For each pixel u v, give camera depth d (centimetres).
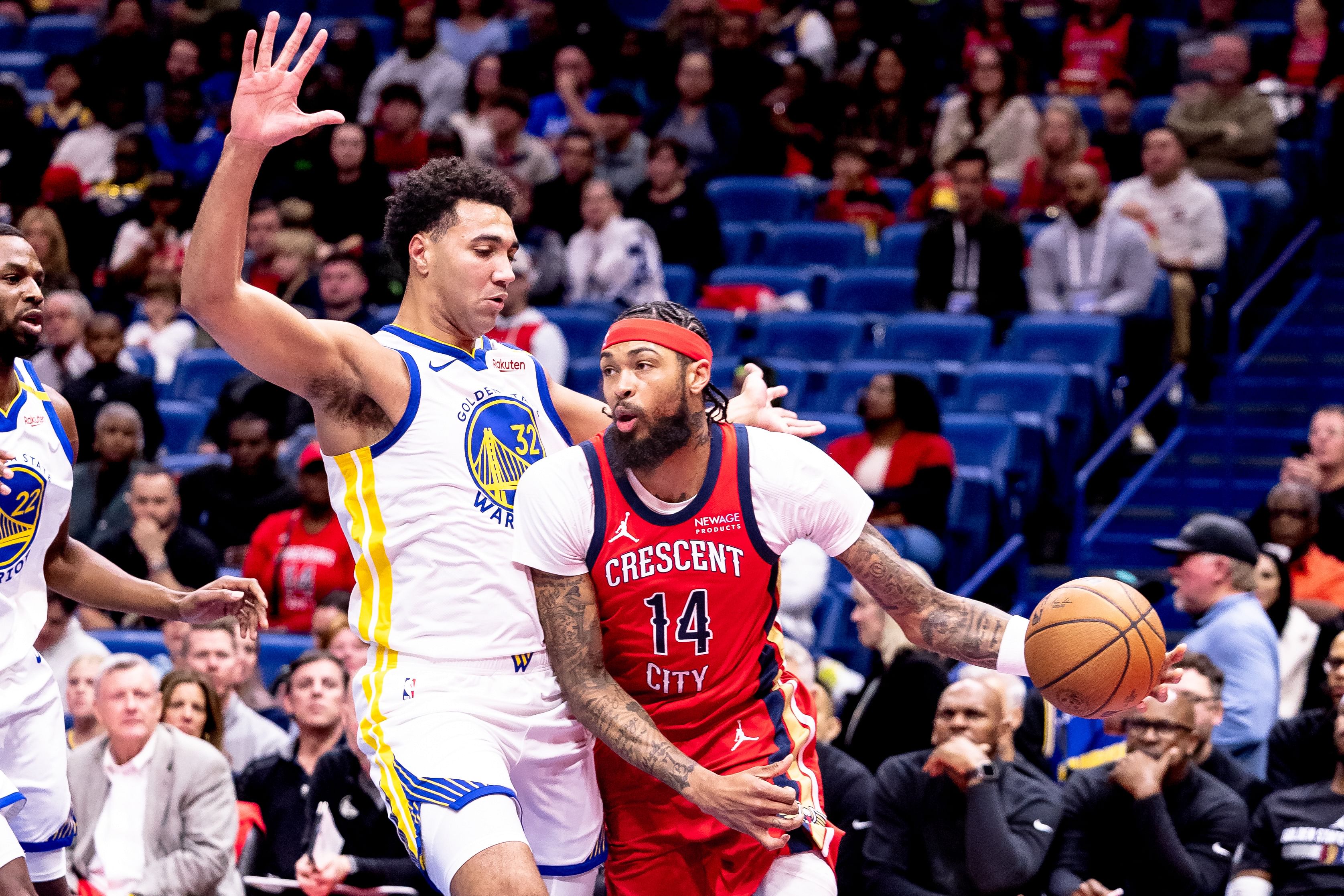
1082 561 1088
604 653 415
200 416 1213
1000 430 1072
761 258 1377
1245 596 777
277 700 859
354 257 1216
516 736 419
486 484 420
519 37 1755
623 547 403
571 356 1220
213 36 1662
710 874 421
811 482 409
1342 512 920
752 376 475
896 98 1495
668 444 396
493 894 382
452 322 430
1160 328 1167
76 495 1027
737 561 407
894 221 1406
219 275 388
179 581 959
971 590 970
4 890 394
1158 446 1198
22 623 457
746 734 418
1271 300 1323
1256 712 743
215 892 675
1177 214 1229
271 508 1040
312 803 696
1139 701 409
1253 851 643
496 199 433
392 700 415
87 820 682
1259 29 1595
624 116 1441
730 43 1538
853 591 797
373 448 416
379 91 1566
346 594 816
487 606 416
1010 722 673
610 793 433
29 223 1352
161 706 716
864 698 772
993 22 1538
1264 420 1205
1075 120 1329
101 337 1135
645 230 1284
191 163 1573
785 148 1491
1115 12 1525
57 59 1659
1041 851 640
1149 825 631
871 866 664
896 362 1140
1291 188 1357
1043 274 1197
